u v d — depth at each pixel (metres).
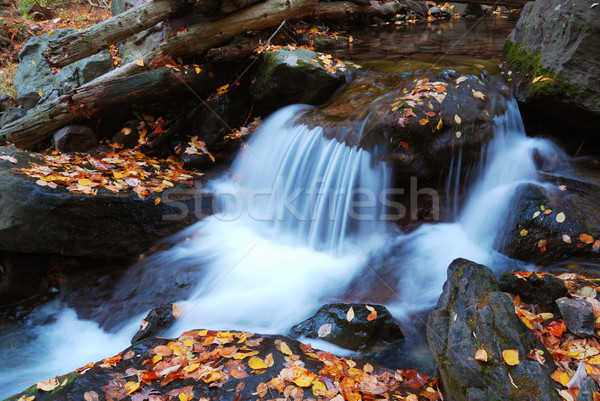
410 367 3.00
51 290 4.26
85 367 2.90
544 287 2.99
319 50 6.42
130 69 5.27
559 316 2.87
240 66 5.59
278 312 3.60
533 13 4.87
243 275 4.02
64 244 4.18
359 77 5.31
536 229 3.70
